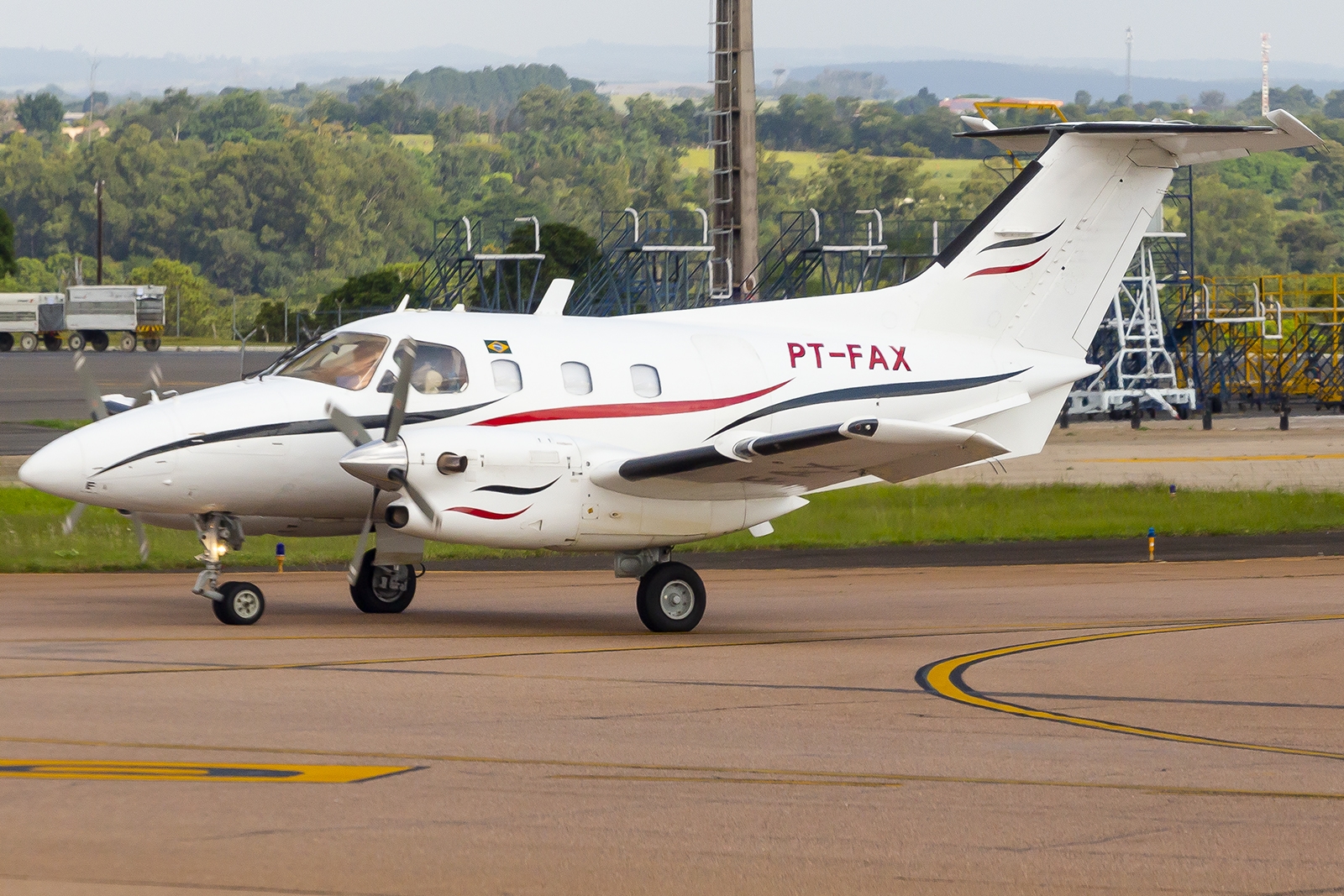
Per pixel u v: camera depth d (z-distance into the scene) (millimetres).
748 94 132750
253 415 55812
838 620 61469
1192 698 42844
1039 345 69562
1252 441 164625
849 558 87875
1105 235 69812
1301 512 108938
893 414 65875
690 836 27703
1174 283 198000
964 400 67500
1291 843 27984
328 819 28234
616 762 33312
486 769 32281
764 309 66125
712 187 134750
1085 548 92312
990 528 102125
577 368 59844
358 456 52469
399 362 57750
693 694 42219
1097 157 69188
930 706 40938
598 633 56344
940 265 68500
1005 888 25250
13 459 138500
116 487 54000
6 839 26594
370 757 33062
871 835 28062
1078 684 44938
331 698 39969
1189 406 193125
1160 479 130875
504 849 26719
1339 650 52344
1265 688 44625
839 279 186000
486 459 53969
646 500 56969
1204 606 65625
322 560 83875
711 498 58250
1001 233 68750
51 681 41531
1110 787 31938
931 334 67938
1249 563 84062
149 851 26062
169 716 36906
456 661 47375
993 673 47062
